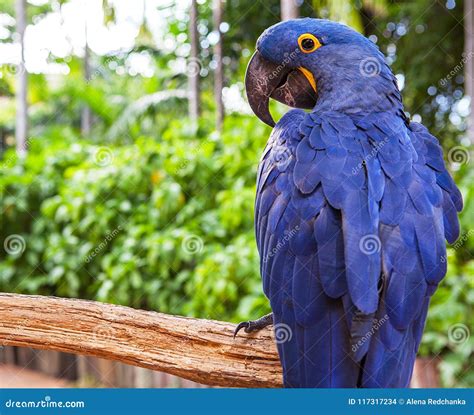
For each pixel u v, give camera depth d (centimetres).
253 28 957
